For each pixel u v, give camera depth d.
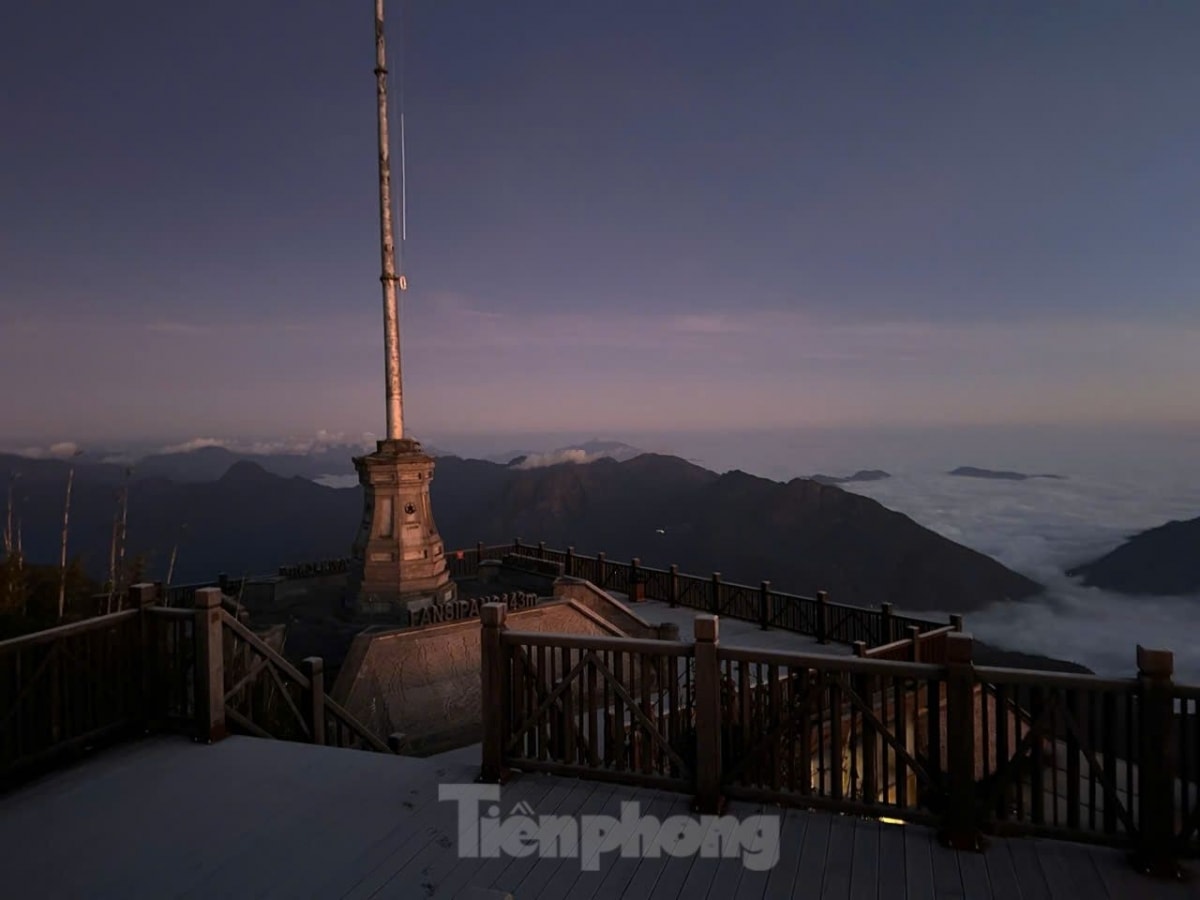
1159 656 3.92
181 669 5.98
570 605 14.53
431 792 4.85
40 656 5.23
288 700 6.55
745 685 4.72
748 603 19.19
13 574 8.80
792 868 3.90
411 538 15.96
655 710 6.92
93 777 5.10
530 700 5.16
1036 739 4.18
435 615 13.37
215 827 4.40
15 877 3.88
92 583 10.18
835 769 4.55
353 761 5.37
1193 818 3.84
